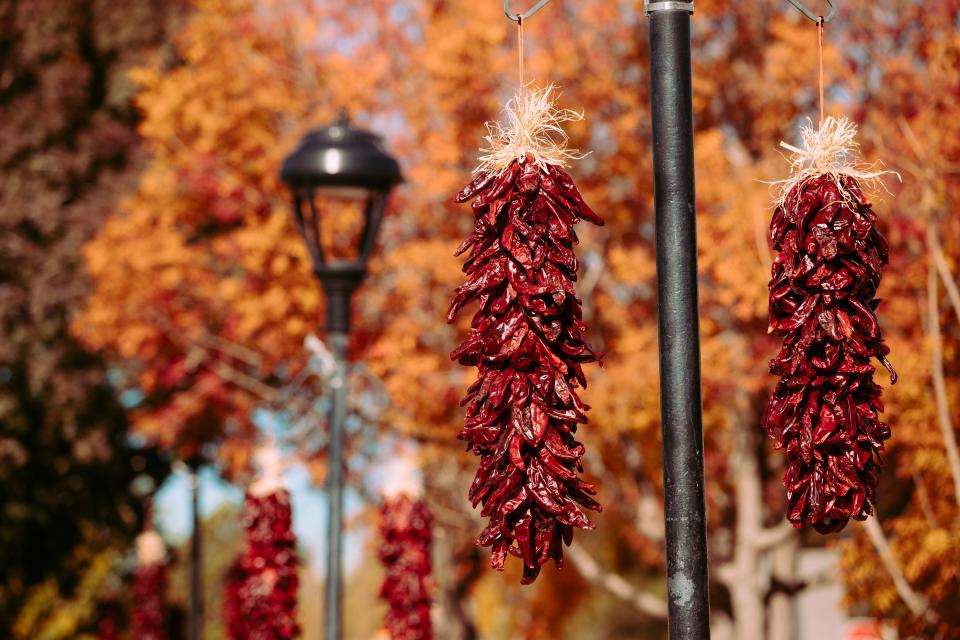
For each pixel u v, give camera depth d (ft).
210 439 74.90
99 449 86.12
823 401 14.64
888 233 47.57
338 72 64.85
